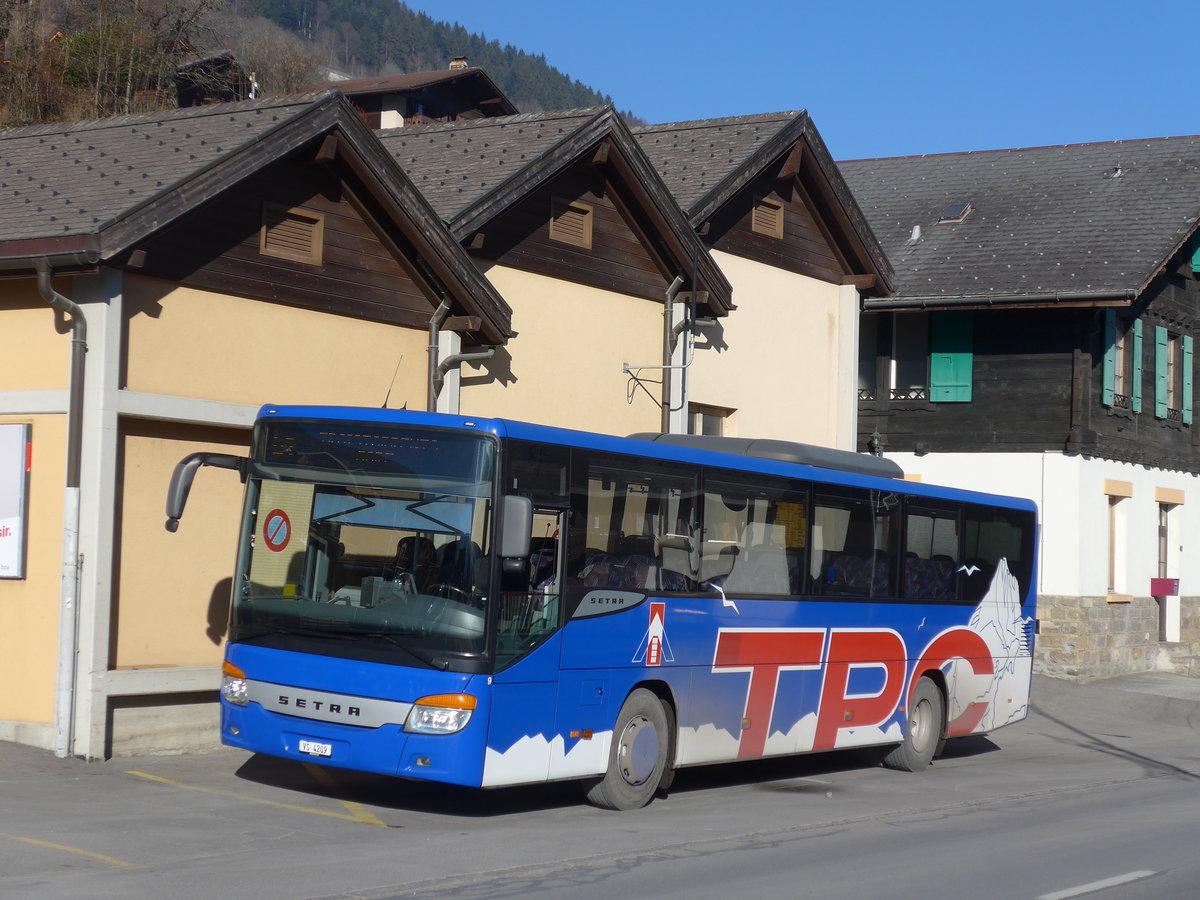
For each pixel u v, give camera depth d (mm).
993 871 9836
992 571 17188
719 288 19844
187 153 13789
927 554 15922
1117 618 27844
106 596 12383
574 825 10984
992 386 27969
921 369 28922
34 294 12727
